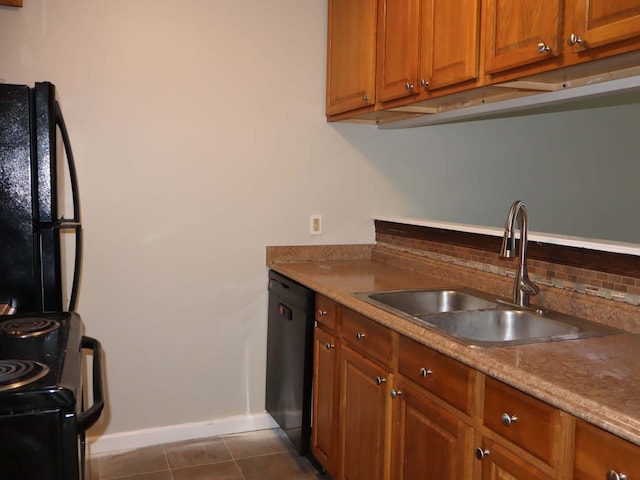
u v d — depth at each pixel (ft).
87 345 5.13
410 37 7.34
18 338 4.42
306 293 8.11
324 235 9.91
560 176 10.92
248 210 9.41
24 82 8.09
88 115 8.43
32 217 6.17
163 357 9.20
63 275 8.31
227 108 9.14
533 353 4.66
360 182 9.98
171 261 9.08
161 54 8.71
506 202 10.67
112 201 8.68
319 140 9.70
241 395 9.73
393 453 6.05
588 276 6.02
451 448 5.07
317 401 8.04
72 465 3.43
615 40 4.71
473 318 6.29
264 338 9.77
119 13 8.45
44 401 3.31
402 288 7.52
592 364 4.38
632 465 3.37
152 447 9.14
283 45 9.36
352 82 8.75
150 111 8.73
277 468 8.54
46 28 8.12
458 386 4.97
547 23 5.33
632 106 11.15
